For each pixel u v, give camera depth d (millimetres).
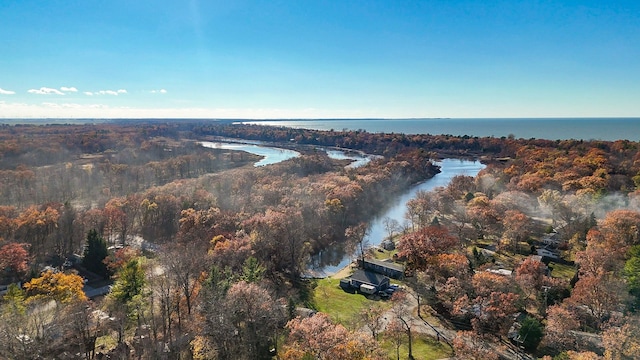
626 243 87812
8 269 88000
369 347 53938
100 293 87250
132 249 105438
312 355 50281
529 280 73938
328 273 106500
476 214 119750
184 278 74375
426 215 130625
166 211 129750
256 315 62031
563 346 58656
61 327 61062
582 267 80875
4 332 55375
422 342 67188
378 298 87750
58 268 99625
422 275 84250
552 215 123625
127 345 63219
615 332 54375
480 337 61688
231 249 89625
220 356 58531
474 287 72562
